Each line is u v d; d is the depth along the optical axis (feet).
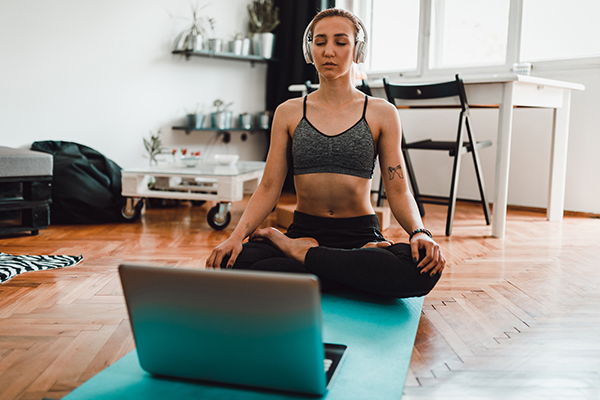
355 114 5.06
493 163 12.19
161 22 12.80
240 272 2.93
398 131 5.08
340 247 5.14
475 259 7.12
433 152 13.21
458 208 11.92
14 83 10.52
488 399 3.30
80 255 7.11
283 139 5.24
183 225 9.78
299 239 4.95
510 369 3.74
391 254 4.58
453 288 5.75
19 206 8.49
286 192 15.03
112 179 10.25
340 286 5.02
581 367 3.79
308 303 2.85
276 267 4.56
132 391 3.22
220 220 9.30
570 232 9.13
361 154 4.99
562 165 10.21
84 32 11.46
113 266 6.63
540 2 11.55
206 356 3.20
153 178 11.98
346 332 4.13
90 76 11.64
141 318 3.24
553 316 4.87
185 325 3.15
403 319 4.45
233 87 14.60
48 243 8.05
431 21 13.09
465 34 12.88
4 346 4.10
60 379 3.54
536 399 3.31
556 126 10.16
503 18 12.25
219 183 9.20
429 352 4.01
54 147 10.71
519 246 7.97
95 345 4.13
